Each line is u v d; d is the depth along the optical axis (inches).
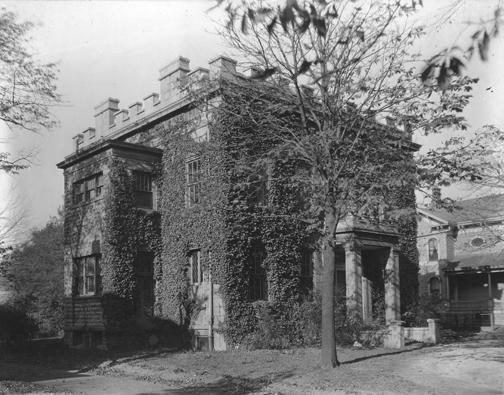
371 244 873.5
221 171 812.0
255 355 717.3
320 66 579.2
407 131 576.1
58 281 1454.2
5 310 1039.6
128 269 887.7
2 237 932.0
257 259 852.0
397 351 707.4
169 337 884.0
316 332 811.4
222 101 702.5
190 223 877.2
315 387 486.0
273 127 663.8
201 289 854.5
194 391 492.1
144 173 938.1
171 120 935.0
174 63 932.0
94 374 644.7
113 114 1095.0
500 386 467.8
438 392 447.5
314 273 911.7
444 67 165.3
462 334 1008.2
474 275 1366.9
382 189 534.0
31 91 627.5
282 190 870.4
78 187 998.4
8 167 645.3
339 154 624.1
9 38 598.5
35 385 538.9
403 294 1035.9
